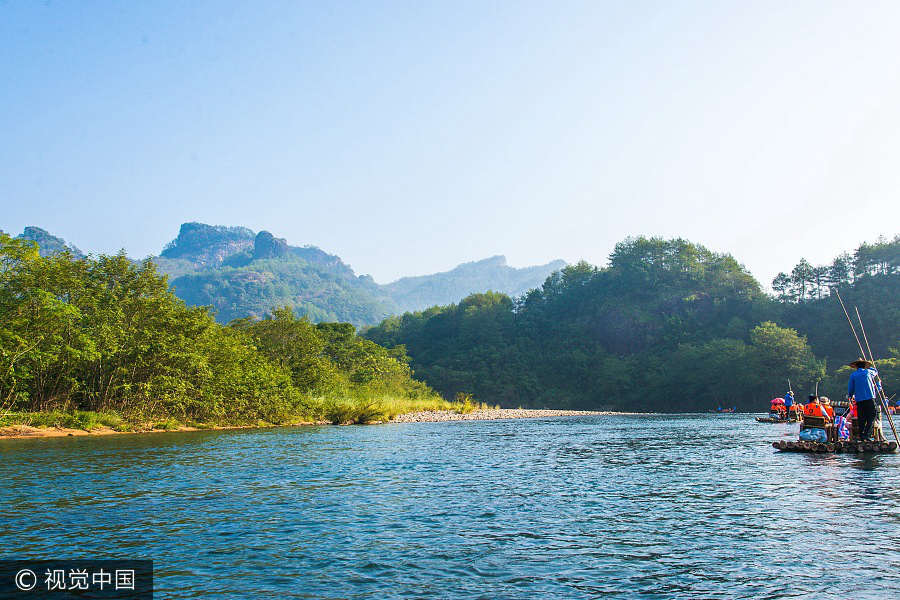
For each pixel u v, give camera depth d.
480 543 7.31
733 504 9.54
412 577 6.03
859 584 5.68
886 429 28.12
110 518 8.56
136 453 17.05
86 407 29.31
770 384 95.81
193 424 31.86
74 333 27.20
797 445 17.66
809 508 9.07
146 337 30.17
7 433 23.06
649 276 157.62
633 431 31.19
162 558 6.66
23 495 10.25
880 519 8.26
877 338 104.19
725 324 133.00
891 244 121.94
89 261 31.62
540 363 145.88
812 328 117.44
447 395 136.62
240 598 5.45
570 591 5.61
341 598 5.44
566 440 24.36
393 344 176.00
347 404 42.53
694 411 110.19
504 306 179.50
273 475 12.91
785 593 5.47
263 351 46.72
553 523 8.36
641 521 8.45
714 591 5.56
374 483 11.92
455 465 15.07
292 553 6.88
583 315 161.75
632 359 132.75
